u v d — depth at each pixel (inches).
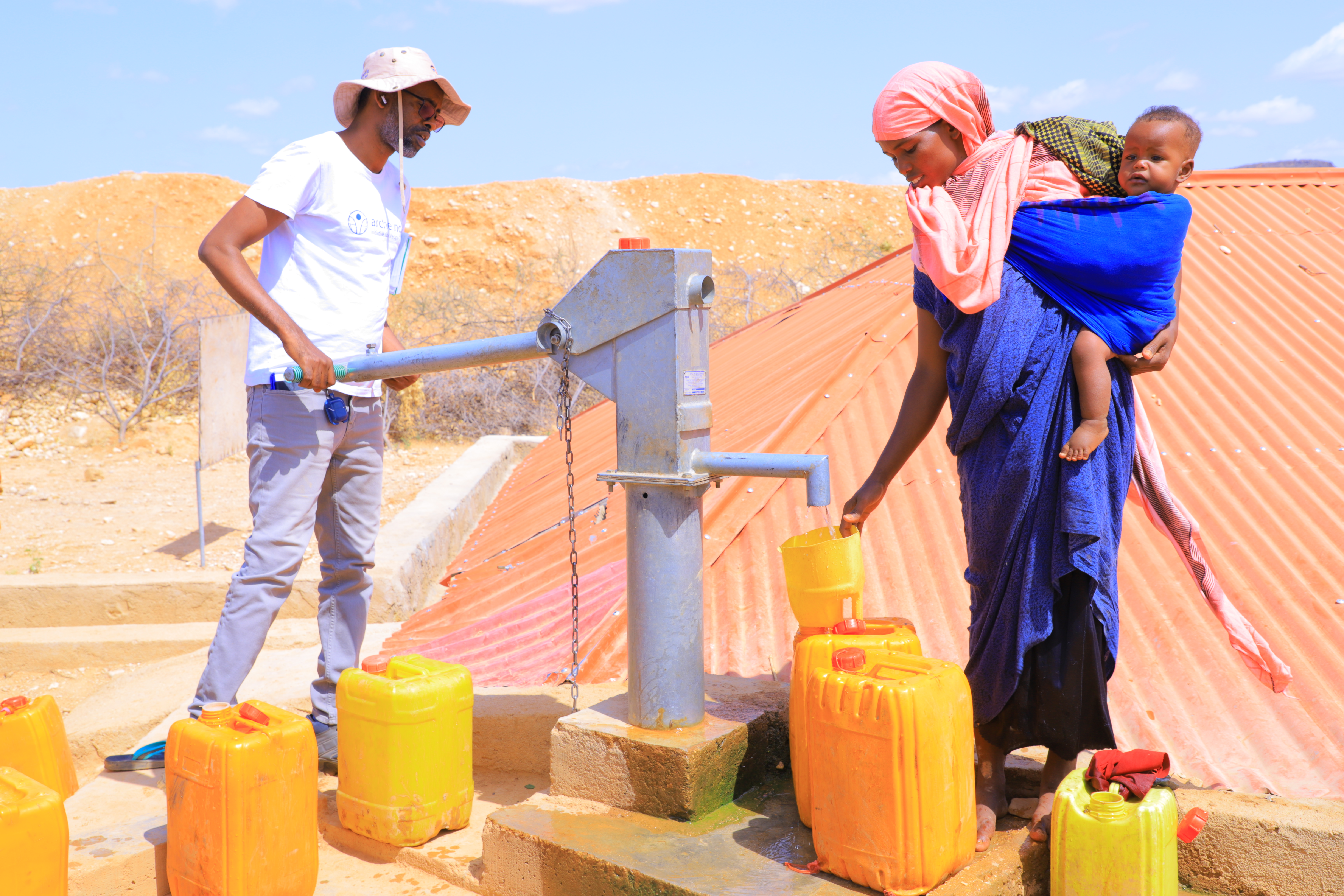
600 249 1164.5
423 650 189.3
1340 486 174.2
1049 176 102.3
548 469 320.2
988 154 104.3
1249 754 120.5
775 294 940.0
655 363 110.9
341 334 140.7
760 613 161.2
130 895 112.6
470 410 604.1
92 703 212.4
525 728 136.9
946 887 94.3
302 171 134.7
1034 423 98.7
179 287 671.1
